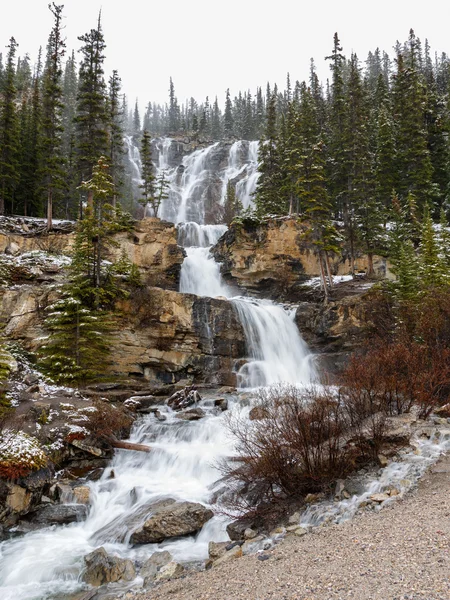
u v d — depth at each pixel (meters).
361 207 33.25
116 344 21.70
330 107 53.44
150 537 8.70
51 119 35.72
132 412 16.56
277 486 9.30
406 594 4.30
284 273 32.84
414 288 21.81
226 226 44.19
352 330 24.33
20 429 12.61
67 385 18.36
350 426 10.35
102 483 11.80
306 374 24.48
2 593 7.30
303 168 31.88
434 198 40.66
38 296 21.72
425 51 92.06
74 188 44.62
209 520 9.08
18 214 41.19
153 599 6.06
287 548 6.60
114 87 42.31
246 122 100.12
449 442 9.61
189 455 12.41
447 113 44.91
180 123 119.50
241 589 5.48
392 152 38.53
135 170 79.19
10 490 10.31
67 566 8.01
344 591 4.68
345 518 7.31
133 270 23.66
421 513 6.63
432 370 12.36
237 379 23.00
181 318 23.34
